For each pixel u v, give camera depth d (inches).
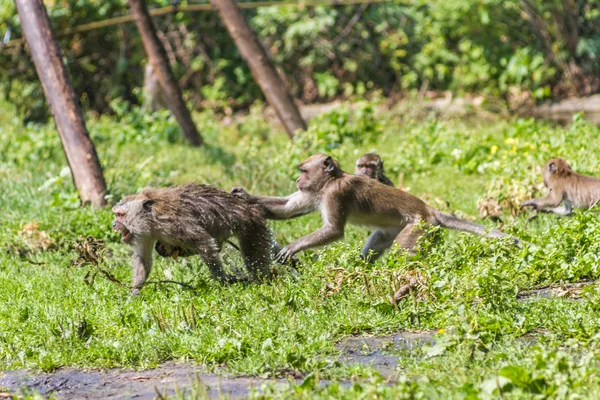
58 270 530.6
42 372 375.6
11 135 1070.4
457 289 406.0
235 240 541.3
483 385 291.4
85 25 1369.3
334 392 297.3
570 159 700.7
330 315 409.4
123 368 374.0
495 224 598.5
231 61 1491.1
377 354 362.6
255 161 851.4
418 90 1429.6
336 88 1470.2
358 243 481.7
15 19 1408.7
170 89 1063.0
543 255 466.6
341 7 1443.2
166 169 884.6
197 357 372.2
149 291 472.7
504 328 369.1
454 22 1355.8
